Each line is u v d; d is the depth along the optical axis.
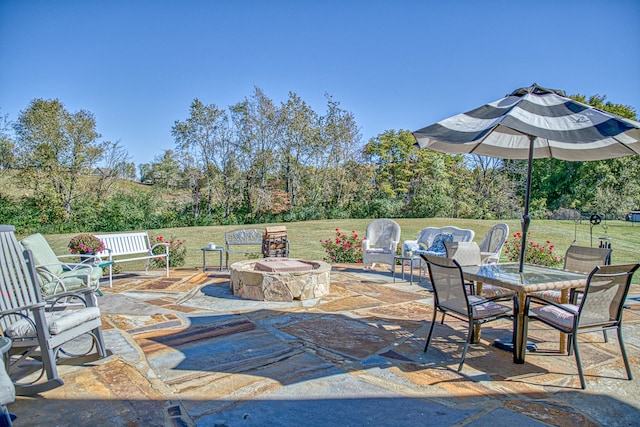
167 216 21.27
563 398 2.57
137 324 4.15
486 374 2.94
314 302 5.15
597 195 20.45
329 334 3.82
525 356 3.27
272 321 4.27
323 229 17.92
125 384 2.71
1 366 2.03
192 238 15.95
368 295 5.58
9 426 1.95
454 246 4.37
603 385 2.78
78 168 19.34
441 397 2.56
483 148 4.77
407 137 25.70
